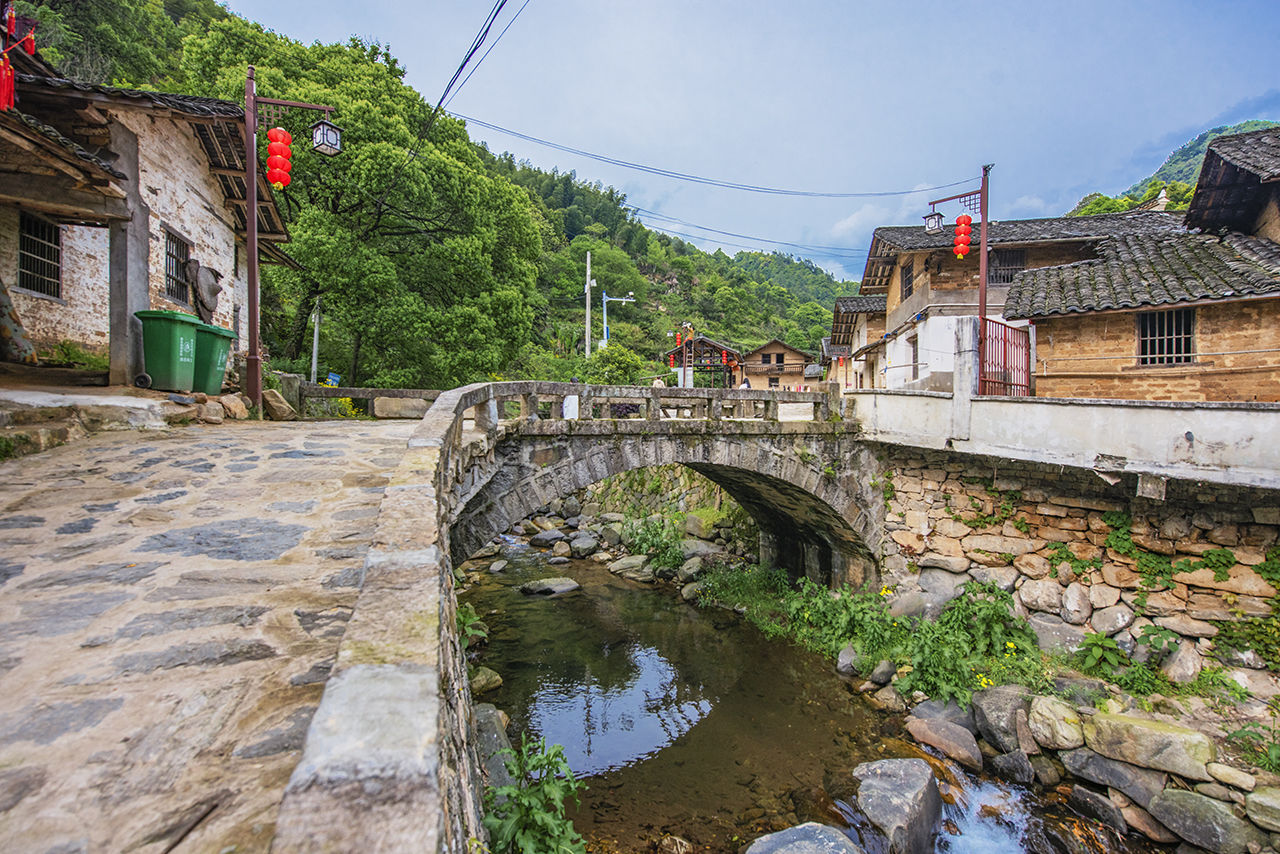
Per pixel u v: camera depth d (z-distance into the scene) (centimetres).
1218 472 644
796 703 880
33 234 800
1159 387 1002
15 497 371
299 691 185
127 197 703
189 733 164
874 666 934
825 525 1143
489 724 623
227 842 129
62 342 834
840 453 1069
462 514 708
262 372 942
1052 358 1096
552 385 779
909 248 1619
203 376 780
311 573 273
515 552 1641
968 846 609
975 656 866
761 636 1102
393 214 1543
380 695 137
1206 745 623
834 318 2584
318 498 387
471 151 1833
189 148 932
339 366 1961
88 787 142
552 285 4828
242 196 1106
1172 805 605
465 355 1541
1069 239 1493
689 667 988
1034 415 806
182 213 915
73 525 326
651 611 1215
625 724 827
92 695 178
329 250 1353
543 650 1038
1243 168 897
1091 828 629
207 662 199
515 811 440
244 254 1226
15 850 123
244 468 458
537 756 505
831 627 1059
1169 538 780
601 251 5394
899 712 843
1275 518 702
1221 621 731
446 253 1564
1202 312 963
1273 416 610
